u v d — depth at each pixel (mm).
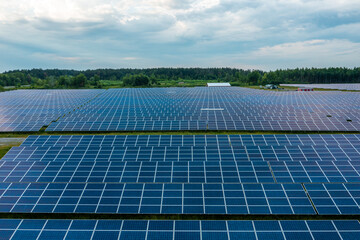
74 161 31141
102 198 24516
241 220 21125
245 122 49312
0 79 189250
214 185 25734
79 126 49438
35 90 127375
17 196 24766
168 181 27375
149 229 20234
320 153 32219
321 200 23875
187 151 33531
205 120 51125
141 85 176875
